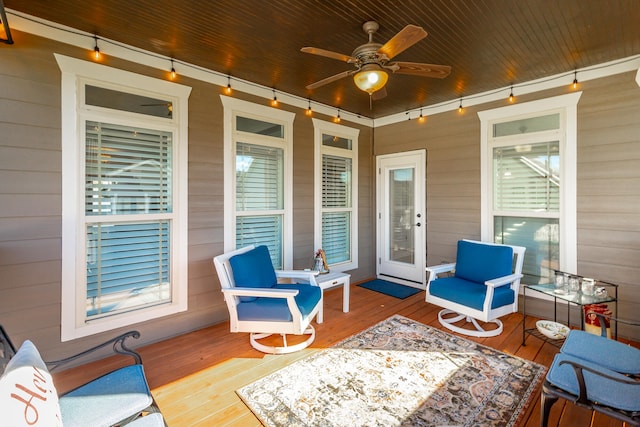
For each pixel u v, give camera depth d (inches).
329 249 181.9
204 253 127.7
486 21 91.1
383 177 200.2
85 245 101.9
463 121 160.4
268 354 105.7
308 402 80.8
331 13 87.3
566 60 116.6
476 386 87.0
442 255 171.3
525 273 142.9
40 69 92.4
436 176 172.7
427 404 79.8
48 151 94.0
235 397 83.3
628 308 116.0
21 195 90.1
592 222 123.0
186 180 122.0
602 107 120.3
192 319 124.6
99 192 104.4
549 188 134.8
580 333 81.0
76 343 99.6
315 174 170.9
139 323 111.9
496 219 151.9
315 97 160.9
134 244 112.6
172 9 86.0
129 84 108.1
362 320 134.6
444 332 122.0
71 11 87.3
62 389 86.6
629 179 115.4
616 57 114.5
